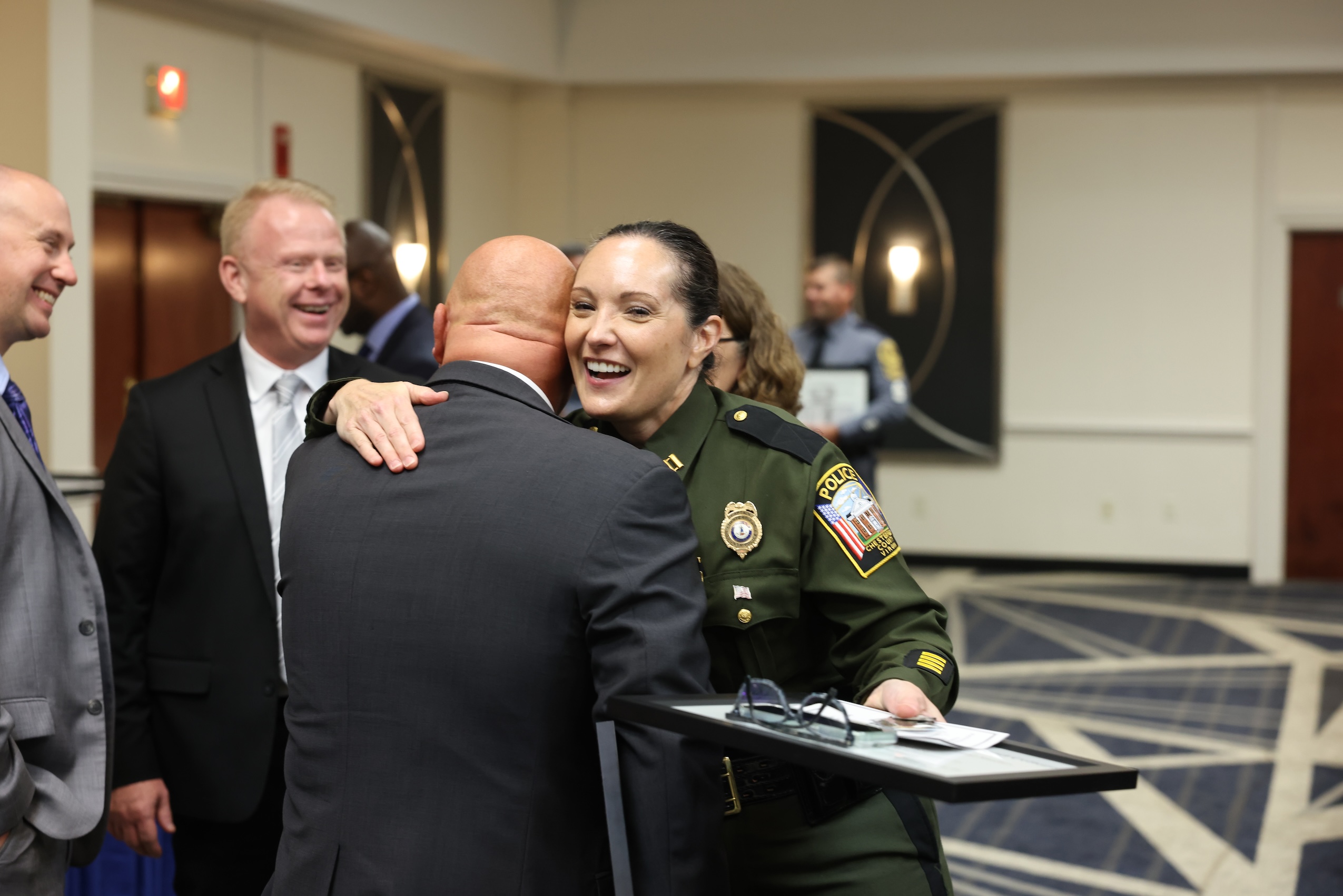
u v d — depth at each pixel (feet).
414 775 4.16
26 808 5.28
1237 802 13.26
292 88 22.57
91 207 17.29
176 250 20.88
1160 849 12.00
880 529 5.07
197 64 20.65
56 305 16.76
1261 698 17.47
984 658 19.97
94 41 18.86
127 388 20.33
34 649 5.47
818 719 3.81
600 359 4.68
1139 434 27.32
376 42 23.81
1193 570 27.30
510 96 28.68
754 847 5.00
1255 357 26.91
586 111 29.17
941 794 3.23
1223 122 26.76
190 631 6.78
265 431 7.02
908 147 27.99
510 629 4.12
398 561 4.25
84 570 5.77
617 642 4.09
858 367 17.85
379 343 11.82
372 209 24.50
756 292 6.64
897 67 27.12
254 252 6.88
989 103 27.58
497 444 4.37
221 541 6.75
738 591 4.96
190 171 20.49
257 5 20.88
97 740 5.74
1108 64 26.32
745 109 28.63
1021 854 11.89
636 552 4.17
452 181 26.99
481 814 4.12
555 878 4.20
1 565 5.40
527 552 4.14
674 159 28.96
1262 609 23.90
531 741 4.17
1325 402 26.94
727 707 3.99
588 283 4.68
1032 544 27.89
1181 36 26.04
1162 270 27.17
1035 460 27.84
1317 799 13.35
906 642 4.91
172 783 6.76
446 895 4.08
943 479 28.19
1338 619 22.95
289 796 4.47
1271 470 26.89
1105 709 16.98
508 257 4.75
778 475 5.04
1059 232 27.53
